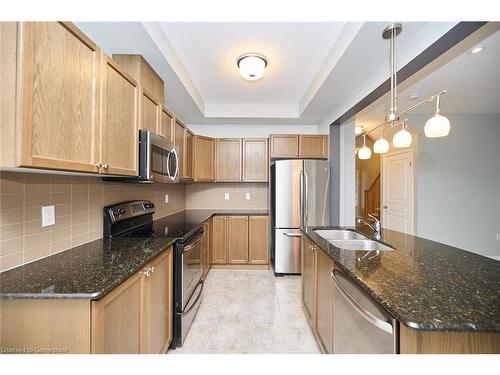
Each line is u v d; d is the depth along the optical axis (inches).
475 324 28.9
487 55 84.6
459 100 131.2
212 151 154.8
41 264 49.9
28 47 35.4
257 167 156.1
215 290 115.2
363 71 88.2
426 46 62.0
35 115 36.8
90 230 68.7
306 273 87.7
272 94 134.3
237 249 148.1
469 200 162.2
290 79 115.0
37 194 52.2
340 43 79.2
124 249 61.6
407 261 51.9
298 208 136.4
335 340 56.1
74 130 45.2
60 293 37.0
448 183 162.2
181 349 72.7
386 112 143.6
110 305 41.8
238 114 148.9
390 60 74.0
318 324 71.4
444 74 99.3
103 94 53.0
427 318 29.9
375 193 253.8
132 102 66.6
